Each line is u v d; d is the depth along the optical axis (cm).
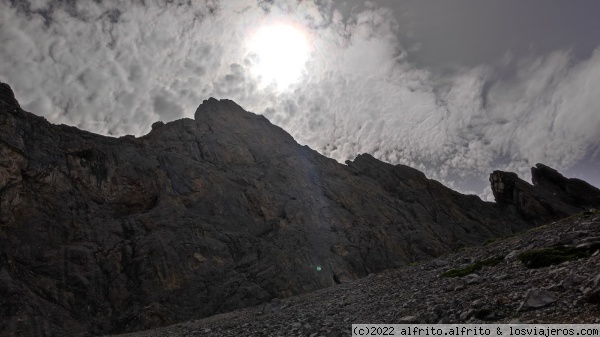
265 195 8131
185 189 7606
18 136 6319
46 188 6306
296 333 2302
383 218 8988
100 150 7375
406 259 7600
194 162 8312
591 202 11412
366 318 2283
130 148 7900
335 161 10938
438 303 2077
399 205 9931
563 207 10900
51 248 5766
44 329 4619
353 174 10994
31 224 5841
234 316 4400
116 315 5312
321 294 4469
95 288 5503
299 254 6675
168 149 8638
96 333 4969
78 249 5869
